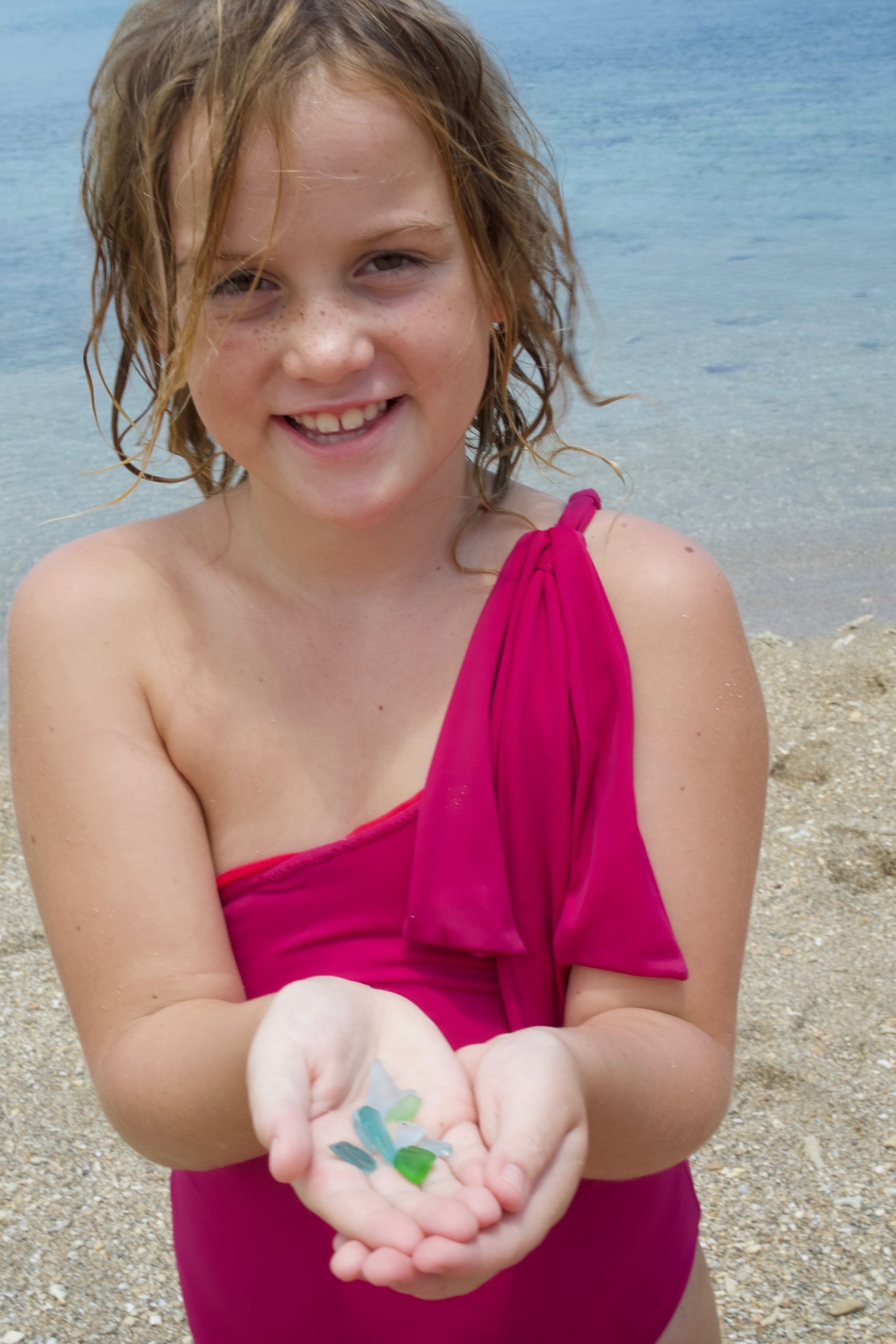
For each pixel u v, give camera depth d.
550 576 0.99
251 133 0.91
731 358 3.96
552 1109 0.81
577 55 8.19
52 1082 1.69
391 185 0.92
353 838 0.98
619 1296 0.99
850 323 4.18
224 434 0.96
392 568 1.01
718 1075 0.94
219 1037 0.90
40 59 8.99
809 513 3.09
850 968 1.80
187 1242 1.03
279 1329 0.99
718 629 1.00
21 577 2.79
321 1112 0.83
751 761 1.00
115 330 3.97
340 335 0.92
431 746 0.99
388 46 0.93
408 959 0.98
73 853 0.97
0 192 5.73
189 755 0.99
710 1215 1.47
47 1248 1.47
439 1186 0.80
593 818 0.97
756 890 1.96
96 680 0.99
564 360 1.10
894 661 2.53
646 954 0.96
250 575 1.01
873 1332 1.37
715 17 9.19
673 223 5.23
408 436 0.96
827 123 6.49
